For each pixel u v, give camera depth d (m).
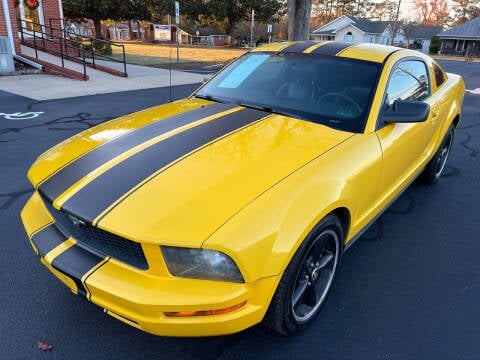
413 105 2.88
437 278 3.09
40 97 9.66
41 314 2.57
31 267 3.04
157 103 9.49
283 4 53.59
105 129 2.91
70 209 2.06
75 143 2.73
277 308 2.15
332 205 2.24
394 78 3.25
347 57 3.35
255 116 2.94
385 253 3.41
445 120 4.32
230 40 54.88
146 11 45.03
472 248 3.54
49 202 2.29
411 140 3.33
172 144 2.50
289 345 2.40
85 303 2.68
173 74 15.82
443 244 3.59
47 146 5.89
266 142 2.53
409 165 3.64
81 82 12.30
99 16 43.06
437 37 56.34
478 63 35.59
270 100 3.21
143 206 1.98
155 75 15.25
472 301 2.84
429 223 3.96
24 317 2.54
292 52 3.62
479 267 3.26
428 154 4.18
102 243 2.05
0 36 12.74
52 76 12.95
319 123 2.88
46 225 2.36
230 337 2.45
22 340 2.37
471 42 51.81
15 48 13.94
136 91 11.32
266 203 2.02
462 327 2.59
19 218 3.75
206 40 57.31
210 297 1.84
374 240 3.62
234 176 2.18
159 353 2.32
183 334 1.92
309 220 2.08
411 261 3.31
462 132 7.58
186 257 1.85
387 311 2.71
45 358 2.26
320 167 2.35
